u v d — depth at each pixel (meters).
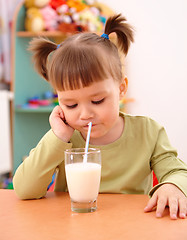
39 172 0.99
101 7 3.20
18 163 3.20
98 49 0.99
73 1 3.07
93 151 0.88
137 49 3.37
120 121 1.19
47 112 3.29
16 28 3.13
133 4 3.37
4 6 3.34
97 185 0.85
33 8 3.12
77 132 1.21
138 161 1.16
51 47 1.16
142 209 0.85
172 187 0.90
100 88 0.96
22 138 3.21
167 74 3.31
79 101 0.97
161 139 1.19
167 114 3.33
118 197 0.97
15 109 3.16
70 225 0.75
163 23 3.30
